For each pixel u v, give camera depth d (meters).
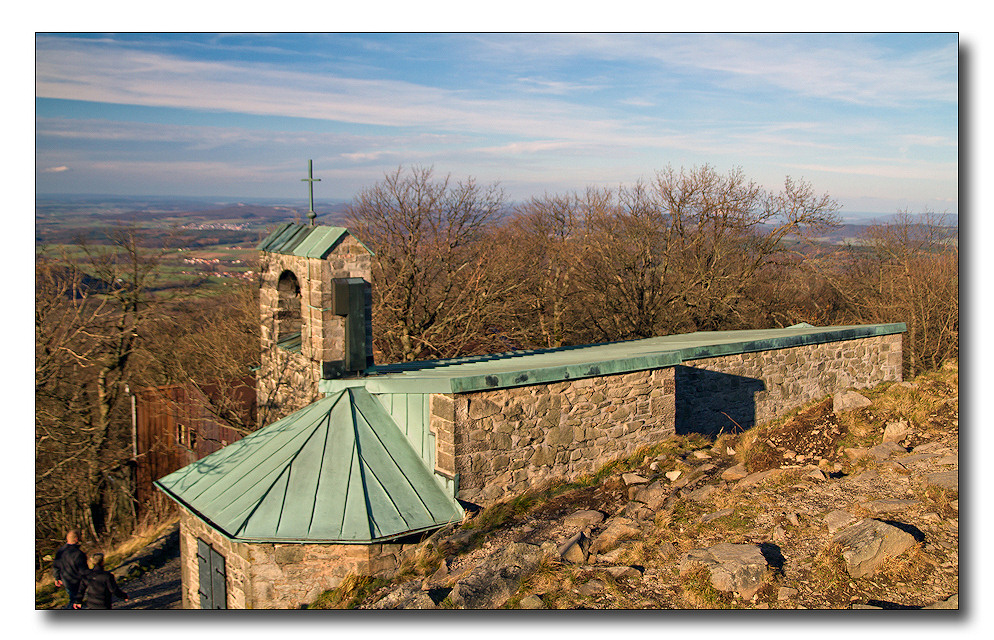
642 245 32.22
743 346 14.77
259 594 9.36
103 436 21.70
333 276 11.74
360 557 9.33
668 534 9.24
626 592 8.04
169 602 11.96
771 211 32.84
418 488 10.30
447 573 8.95
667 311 32.34
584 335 33.38
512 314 29.34
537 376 10.86
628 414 12.16
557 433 11.30
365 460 10.34
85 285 19.98
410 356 26.17
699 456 11.99
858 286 32.53
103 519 22.02
